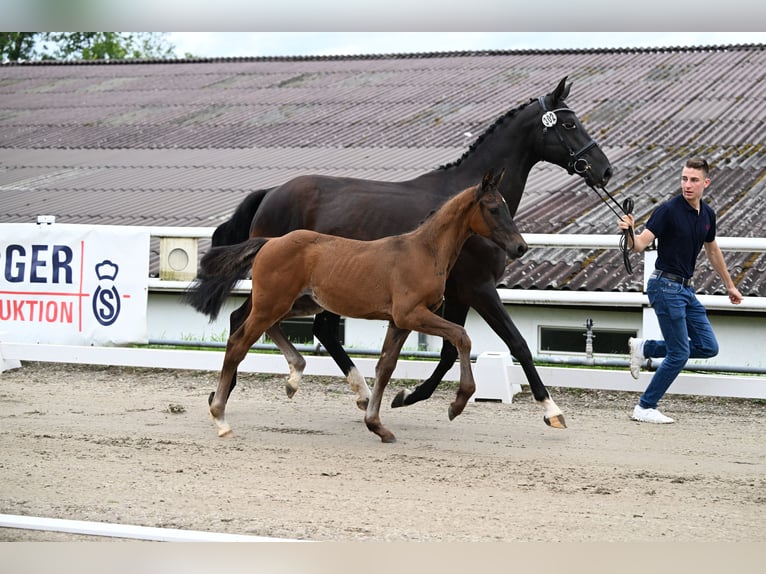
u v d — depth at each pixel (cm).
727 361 1455
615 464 871
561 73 3344
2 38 6319
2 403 1145
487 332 1603
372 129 2900
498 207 908
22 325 1371
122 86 4019
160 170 2648
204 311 994
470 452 916
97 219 2134
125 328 1318
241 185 2370
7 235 1373
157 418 1072
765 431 1020
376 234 1025
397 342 956
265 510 712
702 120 2536
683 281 1030
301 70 3984
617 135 2475
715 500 753
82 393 1225
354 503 733
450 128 2800
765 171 2048
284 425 1044
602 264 1656
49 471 823
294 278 952
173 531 633
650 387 1065
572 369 1163
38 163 2870
